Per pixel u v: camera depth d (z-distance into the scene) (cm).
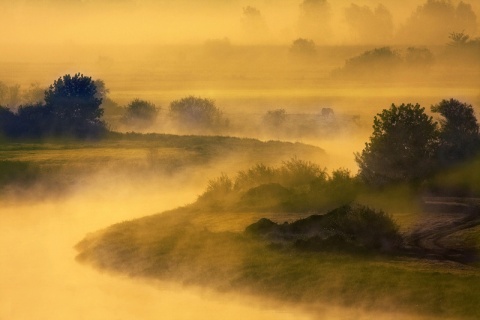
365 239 7731
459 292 5997
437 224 8400
